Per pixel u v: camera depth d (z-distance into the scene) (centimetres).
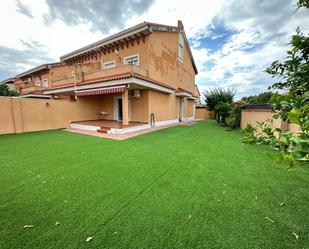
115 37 1888
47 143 1060
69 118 1845
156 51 1919
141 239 300
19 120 1464
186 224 337
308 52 219
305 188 493
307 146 132
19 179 540
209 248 283
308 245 289
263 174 594
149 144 1054
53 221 342
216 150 920
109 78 1528
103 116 2180
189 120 3155
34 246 283
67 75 2641
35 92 2481
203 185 508
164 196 443
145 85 1542
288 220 352
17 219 347
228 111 2119
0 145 1002
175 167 657
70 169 629
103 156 795
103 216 359
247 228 328
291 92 196
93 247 282
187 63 3159
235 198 436
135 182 525
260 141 219
